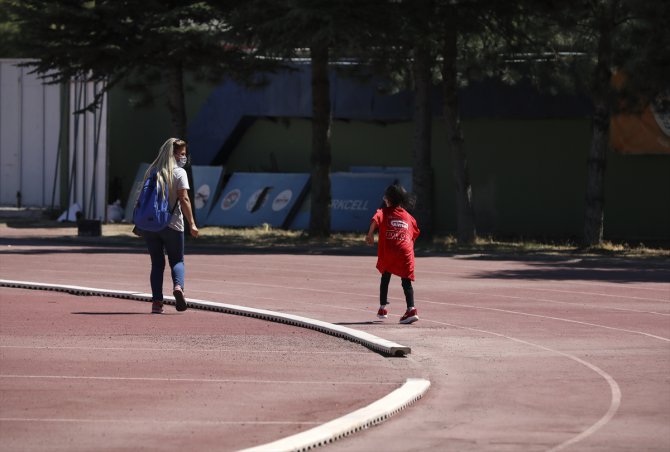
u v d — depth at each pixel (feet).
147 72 212.64
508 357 71.00
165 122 284.00
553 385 61.36
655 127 214.28
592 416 53.16
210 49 196.65
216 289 113.50
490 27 191.52
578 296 108.88
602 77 183.01
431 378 63.46
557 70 199.93
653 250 184.85
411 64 209.15
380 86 231.09
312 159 208.95
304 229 250.78
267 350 71.97
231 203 263.49
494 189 239.71
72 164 265.54
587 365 67.97
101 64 195.93
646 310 97.25
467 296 108.37
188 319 87.04
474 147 241.76
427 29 178.09
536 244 200.03
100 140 255.70
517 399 57.41
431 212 196.95
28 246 182.50
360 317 91.35
